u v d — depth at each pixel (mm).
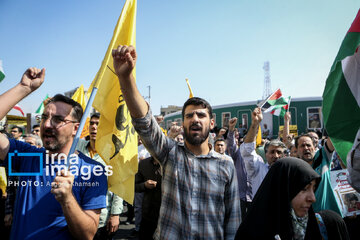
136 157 2451
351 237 2947
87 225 1744
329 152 3115
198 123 2275
